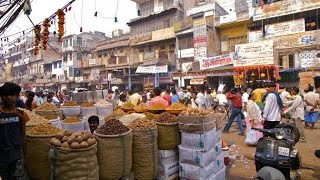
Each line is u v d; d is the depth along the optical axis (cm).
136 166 404
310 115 1094
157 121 449
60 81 4228
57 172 318
